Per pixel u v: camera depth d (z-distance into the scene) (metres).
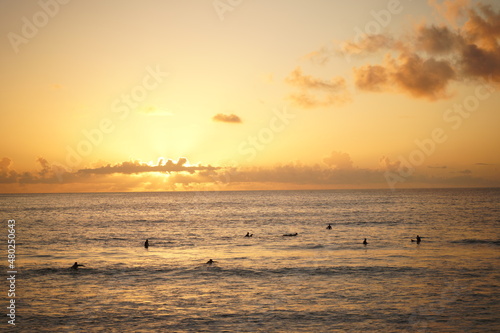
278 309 30.59
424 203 199.50
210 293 35.03
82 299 33.41
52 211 167.25
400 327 26.78
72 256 54.91
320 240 68.56
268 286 37.22
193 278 40.75
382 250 56.81
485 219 103.44
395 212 135.88
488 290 34.81
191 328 26.95
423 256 51.38
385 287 36.31
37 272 44.03
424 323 27.39
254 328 26.91
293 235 75.44
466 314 29.00
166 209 181.75
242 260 50.72
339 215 126.19
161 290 36.12
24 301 32.94
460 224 91.56
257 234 79.56
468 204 183.38
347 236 73.50
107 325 27.52
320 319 28.42
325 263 47.69
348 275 41.16
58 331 26.44
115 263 49.34
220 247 62.50
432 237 69.69
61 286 37.75
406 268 44.06
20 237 76.50
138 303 32.31
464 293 34.03
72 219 122.50
